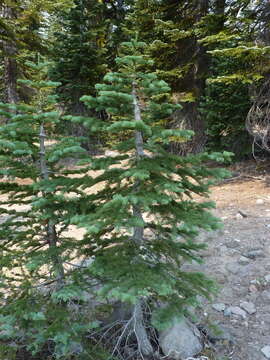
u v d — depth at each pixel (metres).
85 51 12.77
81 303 3.19
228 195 7.91
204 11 10.12
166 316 2.41
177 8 10.52
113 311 3.33
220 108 9.19
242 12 8.55
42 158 2.76
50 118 2.63
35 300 2.67
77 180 2.63
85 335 3.00
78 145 2.71
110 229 2.83
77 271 2.77
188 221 2.40
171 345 2.96
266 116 8.16
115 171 2.66
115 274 2.24
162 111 2.79
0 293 2.84
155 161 2.58
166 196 2.31
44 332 2.39
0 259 2.63
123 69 2.57
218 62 9.62
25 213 2.85
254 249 5.21
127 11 17.19
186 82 10.73
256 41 7.85
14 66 12.73
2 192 2.73
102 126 2.50
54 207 2.64
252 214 6.60
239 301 4.00
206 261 5.02
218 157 2.39
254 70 7.82
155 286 2.12
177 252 2.69
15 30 11.30
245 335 3.40
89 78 13.00
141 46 2.60
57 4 10.98
